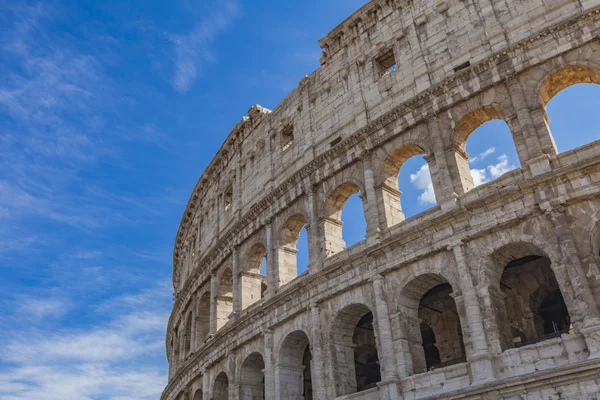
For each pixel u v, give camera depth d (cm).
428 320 4709
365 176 4756
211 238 7081
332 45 5853
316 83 5881
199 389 6188
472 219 3878
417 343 4044
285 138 6153
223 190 7081
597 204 3472
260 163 6306
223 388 5778
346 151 5031
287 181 5459
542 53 4112
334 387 4234
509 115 4116
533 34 4184
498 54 4284
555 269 3441
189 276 7200
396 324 4022
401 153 4728
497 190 3778
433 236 4025
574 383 3112
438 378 3678
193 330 6819
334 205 5175
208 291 6719
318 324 4528
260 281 5947
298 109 5975
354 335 5191
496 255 3788
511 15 4484
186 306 7388
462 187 4175
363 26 5619
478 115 4362
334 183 5075
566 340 3259
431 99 4566
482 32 4597
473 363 3484
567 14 4197
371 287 4275
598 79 3959
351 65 5528
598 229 3491
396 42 5194
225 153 7250
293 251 5506
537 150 3859
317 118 5647
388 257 4222
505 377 3369
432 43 4900
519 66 4172
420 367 3956
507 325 3675
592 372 3052
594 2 4097
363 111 5131
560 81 4097
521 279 4266
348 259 4397
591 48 3941
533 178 3650
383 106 5000
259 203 5759
